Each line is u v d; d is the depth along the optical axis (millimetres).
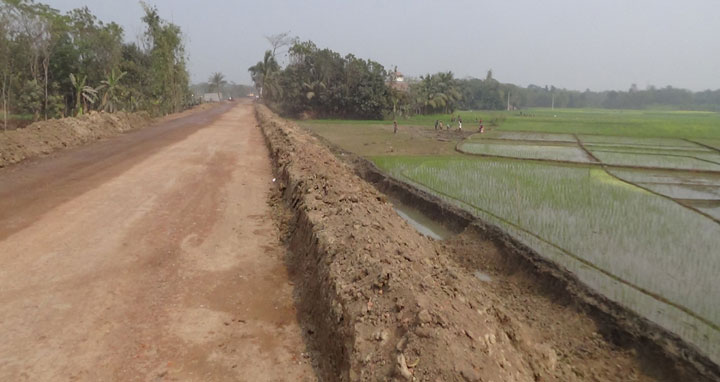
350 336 4148
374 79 57281
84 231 7598
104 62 33125
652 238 9430
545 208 11875
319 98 57094
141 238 7438
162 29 41719
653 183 16016
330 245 5891
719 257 8320
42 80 30484
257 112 48562
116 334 4641
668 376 5285
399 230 7812
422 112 75250
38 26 27469
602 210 11688
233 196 10680
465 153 24328
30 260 6293
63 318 4871
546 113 95062
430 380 3373
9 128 26906
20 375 3910
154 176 12328
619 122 55875
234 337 4777
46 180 11188
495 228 10016
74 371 4020
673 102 155625
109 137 20938
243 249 7320
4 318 4797
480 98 116312
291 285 6137
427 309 4078
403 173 17562
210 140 21453
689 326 6012
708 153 25625
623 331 5984
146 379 3980
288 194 10164
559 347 5871
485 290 6570
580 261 8141
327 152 18219
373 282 4742
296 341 4809
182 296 5570
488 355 3838
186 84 53281
